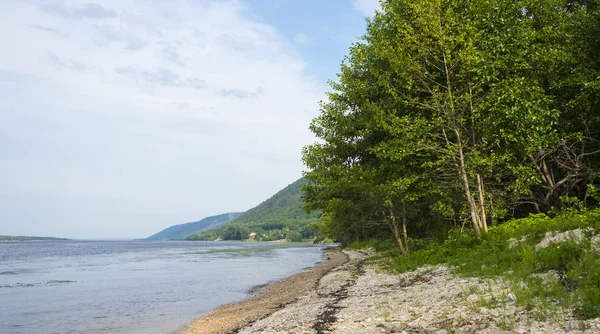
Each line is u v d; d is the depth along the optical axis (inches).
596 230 553.0
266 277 1396.4
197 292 1096.2
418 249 1080.2
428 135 866.8
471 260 645.3
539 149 823.1
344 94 1076.5
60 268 2201.0
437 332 347.3
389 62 881.5
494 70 773.3
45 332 671.1
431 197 1027.9
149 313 810.8
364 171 1013.8
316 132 1138.7
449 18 790.5
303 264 1919.3
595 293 333.4
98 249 6240.2
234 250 4429.1
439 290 520.7
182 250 5083.7
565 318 317.1
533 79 818.8
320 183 1099.3
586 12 868.6
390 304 504.1
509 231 733.3
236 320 646.5
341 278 968.3
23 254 4515.3
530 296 374.6
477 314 370.6
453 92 828.0
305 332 429.7
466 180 807.1
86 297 1069.1
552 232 631.8
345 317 471.5
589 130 894.4
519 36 813.9
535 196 964.0
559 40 863.1
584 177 842.2
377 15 1007.6
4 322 762.2
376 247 1915.6
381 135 1007.6
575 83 805.9
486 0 843.4
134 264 2423.7
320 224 3887.8
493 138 839.7
